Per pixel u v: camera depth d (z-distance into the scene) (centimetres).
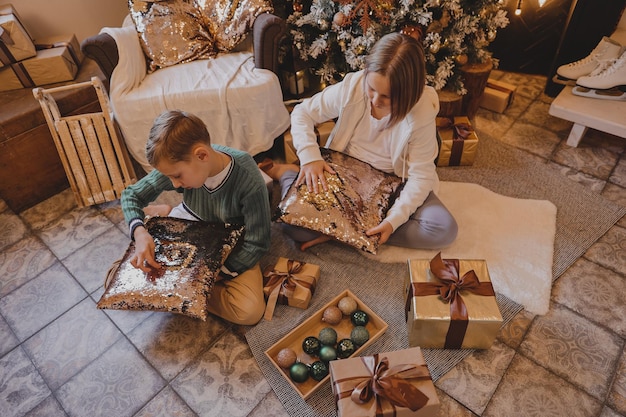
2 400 134
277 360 130
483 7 188
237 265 141
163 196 198
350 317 142
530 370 133
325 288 156
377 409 106
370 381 110
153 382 136
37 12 228
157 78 198
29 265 173
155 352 143
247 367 138
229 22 204
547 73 257
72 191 205
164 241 137
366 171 161
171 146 112
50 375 139
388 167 166
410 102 130
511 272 157
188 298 127
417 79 126
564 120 227
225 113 191
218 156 127
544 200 183
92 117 179
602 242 168
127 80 188
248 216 138
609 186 191
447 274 130
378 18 180
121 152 188
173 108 188
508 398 128
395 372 111
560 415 124
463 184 191
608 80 193
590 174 197
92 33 249
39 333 151
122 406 131
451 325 125
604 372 132
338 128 161
